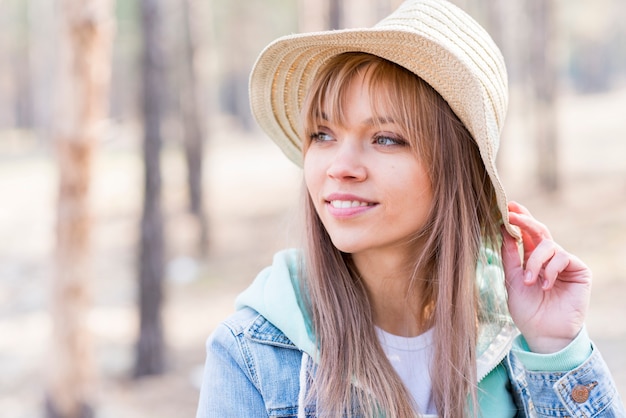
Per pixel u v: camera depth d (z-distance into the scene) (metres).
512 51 20.78
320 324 1.43
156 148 8.22
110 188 19.45
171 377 7.88
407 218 1.41
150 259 8.11
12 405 7.09
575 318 1.48
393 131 1.39
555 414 1.46
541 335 1.49
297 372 1.42
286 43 1.47
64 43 5.59
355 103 1.39
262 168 21.61
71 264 5.82
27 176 22.73
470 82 1.32
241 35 28.41
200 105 13.39
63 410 5.87
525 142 21.14
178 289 11.08
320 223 1.49
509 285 1.52
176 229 14.27
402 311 1.52
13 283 12.23
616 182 14.80
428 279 1.51
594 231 11.48
